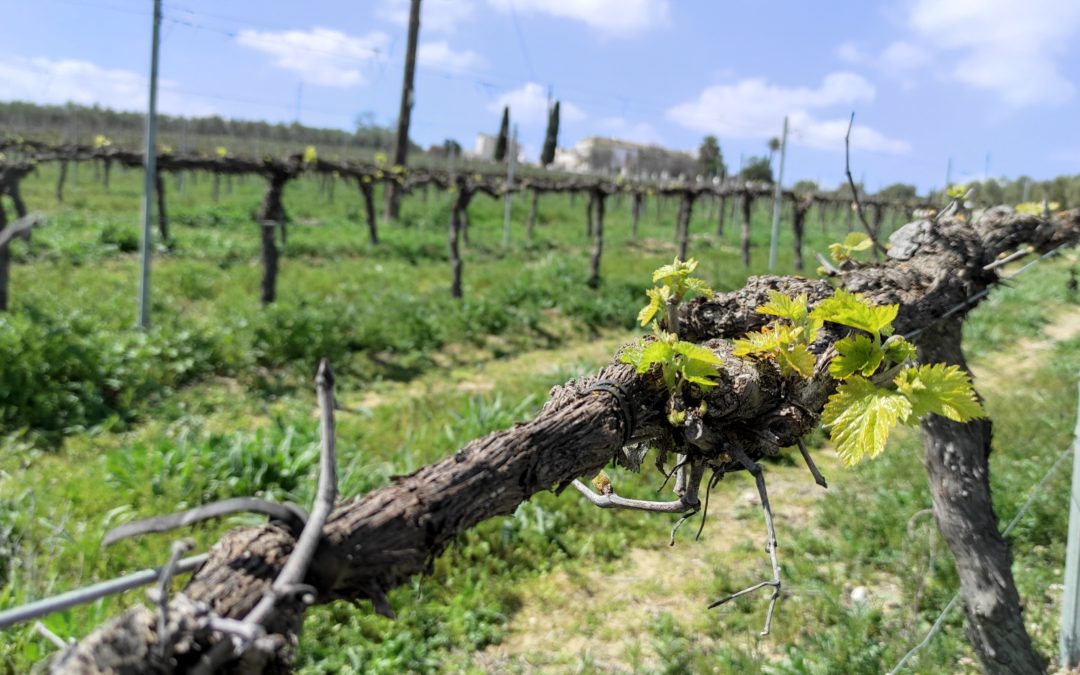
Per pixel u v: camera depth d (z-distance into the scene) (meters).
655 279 1.76
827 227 38.53
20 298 10.31
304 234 21.56
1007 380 9.88
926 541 5.09
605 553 5.37
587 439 1.45
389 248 19.62
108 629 0.96
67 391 7.35
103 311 10.09
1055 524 5.30
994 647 3.12
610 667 4.19
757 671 3.86
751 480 6.60
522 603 4.79
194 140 39.72
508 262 18.36
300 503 5.32
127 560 4.53
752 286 2.01
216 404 8.02
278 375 8.91
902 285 2.48
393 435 6.84
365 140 56.78
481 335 11.48
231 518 5.12
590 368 9.05
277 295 12.66
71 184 33.91
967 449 3.02
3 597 3.81
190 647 0.94
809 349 1.84
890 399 1.55
